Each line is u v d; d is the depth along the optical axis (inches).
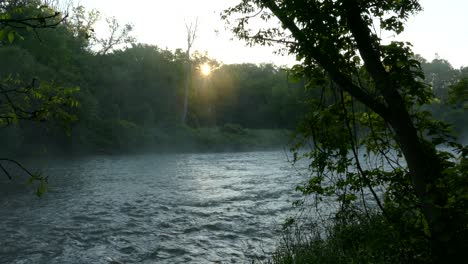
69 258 327.6
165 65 2645.2
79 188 721.0
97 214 498.0
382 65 159.9
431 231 140.9
